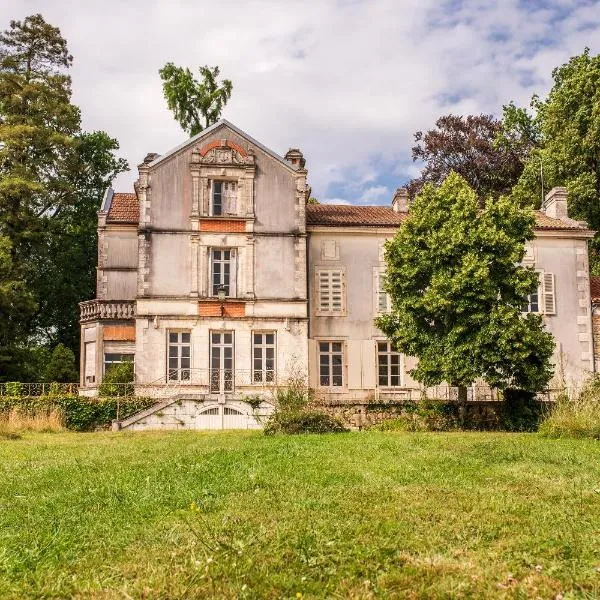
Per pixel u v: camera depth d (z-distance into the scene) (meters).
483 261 24.86
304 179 31.70
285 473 11.94
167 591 5.93
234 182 31.58
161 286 30.08
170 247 30.42
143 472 12.07
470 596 5.82
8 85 37.53
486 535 7.69
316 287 31.77
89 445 18.53
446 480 11.23
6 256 33.50
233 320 30.27
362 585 6.08
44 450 17.17
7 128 36.22
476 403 26.16
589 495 9.82
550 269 33.16
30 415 25.77
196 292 30.17
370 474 11.83
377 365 31.66
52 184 38.56
